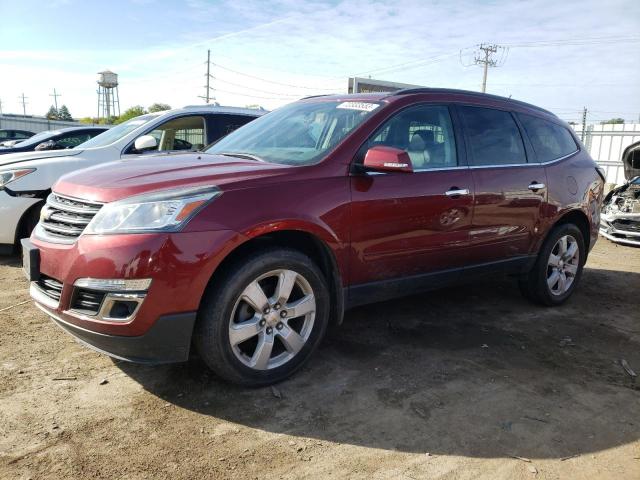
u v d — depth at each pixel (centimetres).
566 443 278
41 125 3130
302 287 329
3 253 593
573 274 519
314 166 332
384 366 357
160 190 288
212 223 284
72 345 368
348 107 394
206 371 337
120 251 271
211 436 269
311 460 254
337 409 301
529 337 425
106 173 328
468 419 296
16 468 237
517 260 459
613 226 852
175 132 708
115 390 310
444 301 506
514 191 436
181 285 276
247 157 370
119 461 246
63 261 288
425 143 391
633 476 253
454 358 376
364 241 346
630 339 432
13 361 340
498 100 462
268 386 323
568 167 497
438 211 382
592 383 348
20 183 574
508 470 253
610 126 1927
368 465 253
